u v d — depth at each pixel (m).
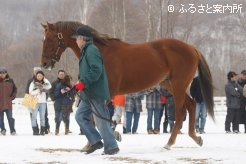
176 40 10.34
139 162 8.07
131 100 16.25
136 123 16.41
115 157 8.66
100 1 41.47
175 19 33.47
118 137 11.29
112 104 15.15
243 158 8.56
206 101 10.56
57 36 10.08
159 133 16.47
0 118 16.02
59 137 14.19
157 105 16.39
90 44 8.88
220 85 49.38
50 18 49.03
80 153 9.47
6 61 59.03
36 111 15.79
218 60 54.28
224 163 7.97
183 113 10.44
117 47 9.71
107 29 40.62
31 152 9.67
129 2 40.50
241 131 18.30
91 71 8.64
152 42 10.20
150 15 34.41
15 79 56.62
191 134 10.58
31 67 57.44
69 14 45.66
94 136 9.07
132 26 40.19
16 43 64.25
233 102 16.66
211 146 10.88
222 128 19.61
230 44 53.66
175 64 10.14
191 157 8.70
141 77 9.75
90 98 8.80
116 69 9.52
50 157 8.84
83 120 9.05
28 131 18.02
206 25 49.69
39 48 59.09
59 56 10.16
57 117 16.03
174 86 10.20
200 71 10.62
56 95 15.93
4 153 9.51
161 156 8.80
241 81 17.48
